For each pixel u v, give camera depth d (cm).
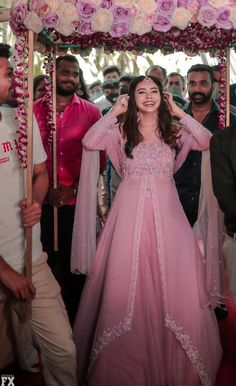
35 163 266
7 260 249
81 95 461
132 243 296
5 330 304
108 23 256
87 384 296
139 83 300
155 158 302
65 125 392
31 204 247
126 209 302
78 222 313
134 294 291
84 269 312
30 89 251
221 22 256
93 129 308
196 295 295
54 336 252
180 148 314
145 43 352
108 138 311
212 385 294
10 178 246
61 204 372
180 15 257
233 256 289
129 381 286
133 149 304
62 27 254
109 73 616
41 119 393
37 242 258
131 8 257
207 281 304
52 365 256
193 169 403
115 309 290
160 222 297
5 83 240
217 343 309
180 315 288
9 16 274
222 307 400
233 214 273
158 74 479
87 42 355
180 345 288
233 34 323
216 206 306
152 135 306
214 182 274
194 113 419
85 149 311
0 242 246
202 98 408
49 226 380
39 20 250
